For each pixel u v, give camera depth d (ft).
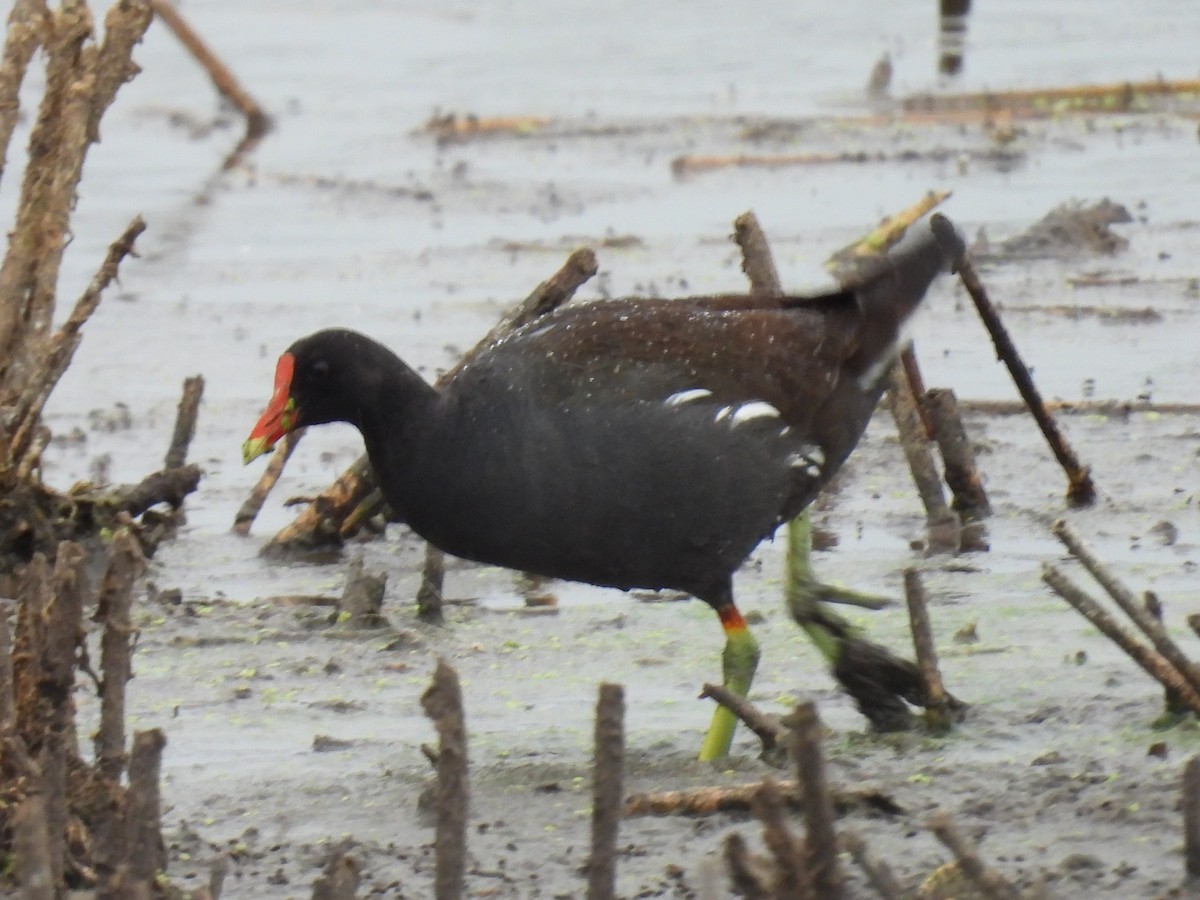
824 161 80.23
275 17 114.62
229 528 45.73
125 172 84.28
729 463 30.78
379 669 35.76
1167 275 61.98
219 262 69.56
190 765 30.91
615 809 20.48
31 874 19.49
